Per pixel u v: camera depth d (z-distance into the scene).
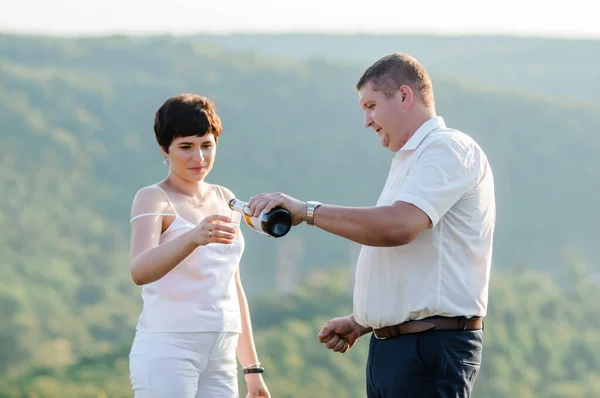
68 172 136.12
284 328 71.94
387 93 5.61
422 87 5.62
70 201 131.00
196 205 5.78
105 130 149.12
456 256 5.43
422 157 5.45
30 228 120.31
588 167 146.75
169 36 181.88
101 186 137.25
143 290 5.72
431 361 5.39
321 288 85.25
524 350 75.38
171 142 5.64
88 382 51.50
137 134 148.75
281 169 150.25
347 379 62.88
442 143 5.40
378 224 5.21
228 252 5.77
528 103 153.38
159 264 5.25
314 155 152.25
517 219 141.25
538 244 138.12
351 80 166.38
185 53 175.62
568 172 146.25
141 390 5.61
